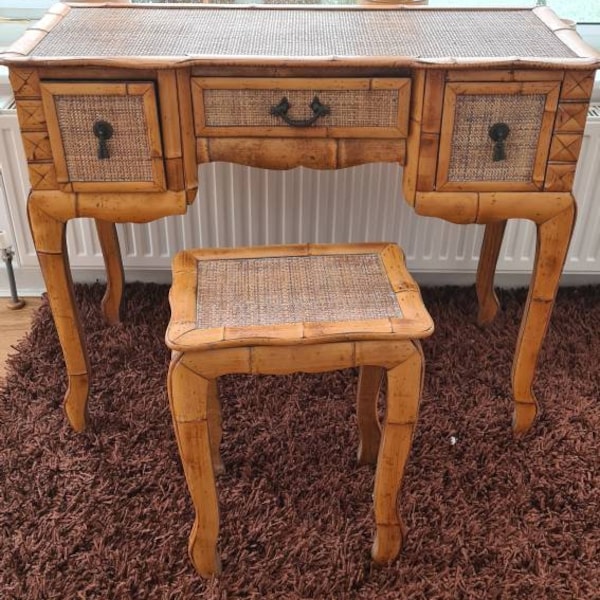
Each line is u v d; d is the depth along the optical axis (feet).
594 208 5.81
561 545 4.21
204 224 5.90
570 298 6.40
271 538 4.22
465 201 4.10
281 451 4.79
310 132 3.98
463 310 6.23
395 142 4.04
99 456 4.75
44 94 3.81
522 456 4.79
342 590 3.97
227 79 3.83
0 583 3.97
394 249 4.19
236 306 3.73
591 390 5.36
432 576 4.04
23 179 5.66
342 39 4.14
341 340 3.51
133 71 3.78
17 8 5.90
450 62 3.69
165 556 4.12
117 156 3.98
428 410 5.12
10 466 4.65
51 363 5.53
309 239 6.00
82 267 6.14
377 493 3.88
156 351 5.68
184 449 3.65
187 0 5.78
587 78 3.81
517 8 4.70
